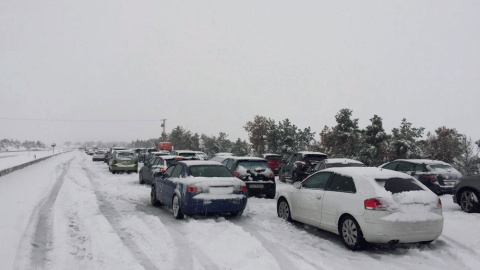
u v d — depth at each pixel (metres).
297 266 5.42
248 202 11.77
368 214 6.07
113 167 23.23
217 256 5.88
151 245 6.55
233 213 9.47
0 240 6.36
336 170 7.38
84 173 23.38
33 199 11.12
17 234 6.82
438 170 12.67
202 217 9.20
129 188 15.31
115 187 15.55
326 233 7.66
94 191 14.07
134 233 7.40
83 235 7.17
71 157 56.53
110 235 7.04
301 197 8.06
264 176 12.54
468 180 10.13
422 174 12.60
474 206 9.86
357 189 6.48
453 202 11.38
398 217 5.96
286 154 29.84
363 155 23.19
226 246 6.43
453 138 20.58
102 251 6.09
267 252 6.09
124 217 9.03
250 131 35.59
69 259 5.73
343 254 6.18
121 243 6.54
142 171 17.14
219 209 8.71
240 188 9.03
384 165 14.47
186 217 9.21
